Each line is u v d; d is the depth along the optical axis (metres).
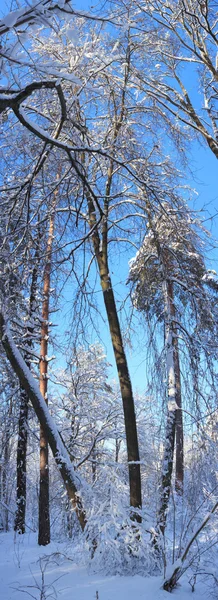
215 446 9.00
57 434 9.42
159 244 9.56
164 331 10.27
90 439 15.55
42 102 8.21
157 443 9.74
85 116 8.97
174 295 10.50
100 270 10.12
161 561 7.82
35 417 15.67
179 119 10.37
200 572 7.09
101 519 8.10
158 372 9.88
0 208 7.82
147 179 9.22
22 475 15.04
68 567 8.30
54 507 14.20
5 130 7.36
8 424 15.37
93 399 17.28
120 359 9.63
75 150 5.62
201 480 8.02
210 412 9.42
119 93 9.23
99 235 10.32
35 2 4.11
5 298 8.05
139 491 8.85
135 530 8.12
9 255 7.21
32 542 12.47
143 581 7.20
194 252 10.19
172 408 9.52
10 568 8.74
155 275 10.63
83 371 15.80
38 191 8.16
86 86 6.67
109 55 7.93
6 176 7.81
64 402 16.67
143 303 10.56
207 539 7.56
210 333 10.04
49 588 7.14
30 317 14.23
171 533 8.67
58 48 7.59
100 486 8.88
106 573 7.71
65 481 9.01
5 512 16.36
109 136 9.48
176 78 11.13
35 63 4.77
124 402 9.39
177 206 9.53
